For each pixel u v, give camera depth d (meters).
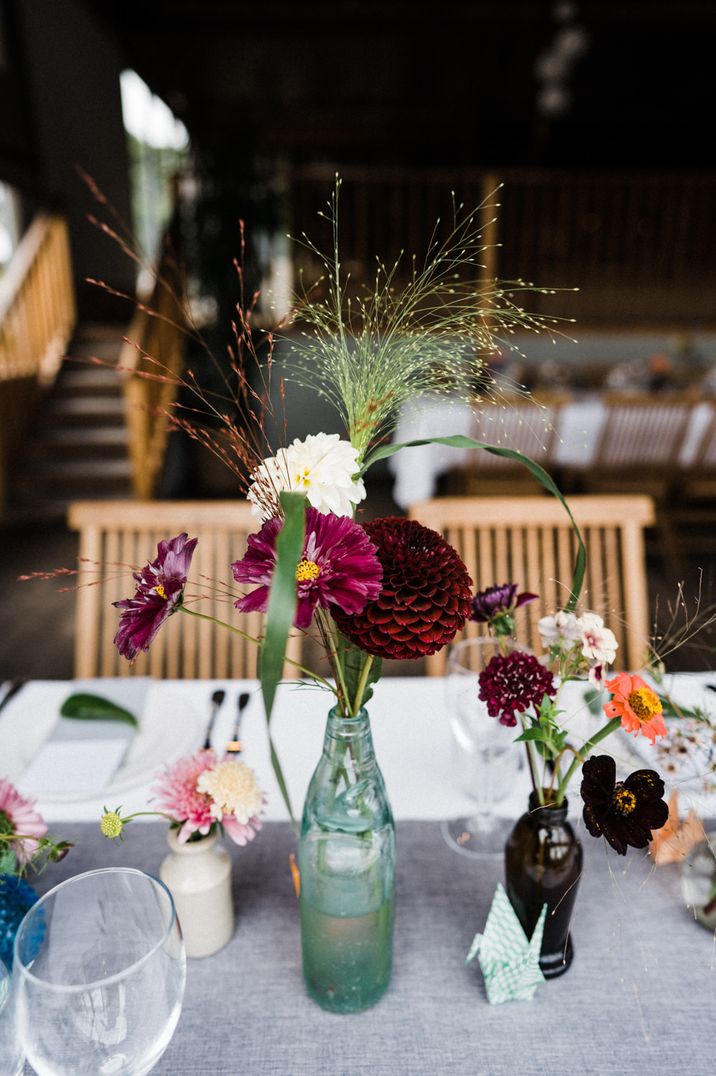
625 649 1.47
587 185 6.73
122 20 6.67
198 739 1.08
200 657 1.52
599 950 0.77
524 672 0.64
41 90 6.46
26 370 5.69
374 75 7.50
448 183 6.58
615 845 0.56
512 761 0.93
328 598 0.53
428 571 0.58
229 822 0.71
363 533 0.56
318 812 0.66
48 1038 0.52
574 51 5.91
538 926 0.69
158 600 0.57
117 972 0.60
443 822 0.95
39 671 3.21
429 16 6.65
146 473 5.13
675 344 6.35
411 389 0.63
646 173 6.63
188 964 0.76
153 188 8.40
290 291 0.66
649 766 0.85
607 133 8.20
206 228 5.79
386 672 2.81
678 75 7.51
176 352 5.67
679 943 0.77
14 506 5.28
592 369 5.93
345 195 6.36
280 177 6.26
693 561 4.15
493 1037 0.68
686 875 0.79
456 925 0.80
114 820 0.65
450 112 7.87
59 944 0.58
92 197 7.36
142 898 0.60
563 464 3.87
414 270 0.67
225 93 7.80
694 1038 0.68
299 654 1.38
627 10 6.62
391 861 0.68
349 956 0.68
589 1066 0.66
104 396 6.09
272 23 6.72
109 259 7.61
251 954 0.77
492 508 1.51
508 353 4.93
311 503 0.58
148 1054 0.55
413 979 0.74
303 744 1.09
